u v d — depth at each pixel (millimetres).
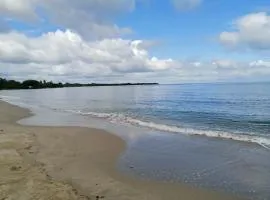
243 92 61656
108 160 12805
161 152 14234
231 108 33969
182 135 18391
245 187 9500
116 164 12211
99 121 26359
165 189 9430
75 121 26547
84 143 16203
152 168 11672
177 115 29719
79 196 8094
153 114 31203
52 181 8898
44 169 10516
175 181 10148
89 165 11938
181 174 10875
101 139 17328
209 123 23594
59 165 11555
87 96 77500
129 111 35156
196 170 11320
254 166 11562
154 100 52844
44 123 25234
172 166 11898
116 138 17641
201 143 15930
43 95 88625
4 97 77062
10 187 8250
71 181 9789
